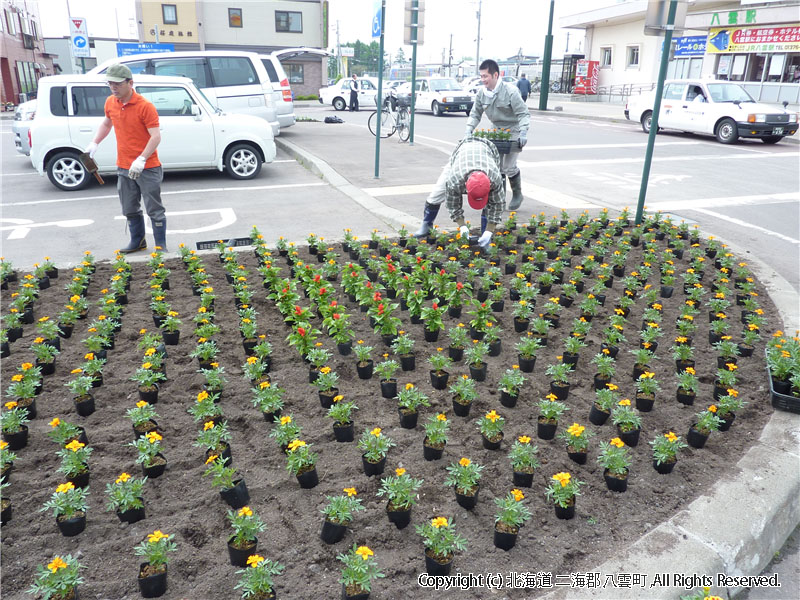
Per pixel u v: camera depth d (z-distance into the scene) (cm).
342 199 995
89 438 345
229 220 866
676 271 647
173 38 4000
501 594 248
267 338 473
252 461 327
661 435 348
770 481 311
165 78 1105
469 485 290
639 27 3397
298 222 852
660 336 487
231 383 407
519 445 312
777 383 396
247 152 1170
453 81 2803
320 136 1717
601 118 2559
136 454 334
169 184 1141
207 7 4009
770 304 562
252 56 1415
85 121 1050
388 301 472
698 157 1498
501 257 676
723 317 491
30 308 510
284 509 291
